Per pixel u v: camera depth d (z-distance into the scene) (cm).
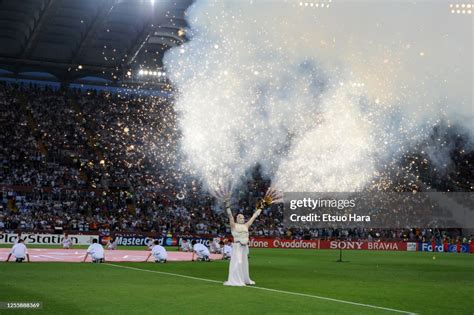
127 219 7150
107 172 7725
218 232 7344
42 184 7219
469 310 1881
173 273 2975
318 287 2455
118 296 1927
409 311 1808
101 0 5922
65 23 6994
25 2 6344
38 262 3503
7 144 7550
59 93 8525
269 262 4338
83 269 3053
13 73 8331
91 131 8219
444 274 3538
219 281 2562
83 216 6919
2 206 6794
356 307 1833
